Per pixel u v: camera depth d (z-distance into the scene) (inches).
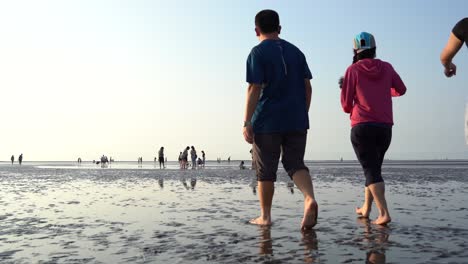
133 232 144.9
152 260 102.4
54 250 117.6
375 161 158.6
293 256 101.9
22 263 103.0
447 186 366.3
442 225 146.9
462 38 91.4
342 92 169.5
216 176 670.5
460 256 99.0
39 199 281.1
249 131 154.4
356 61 173.9
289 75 155.4
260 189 155.7
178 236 134.5
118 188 390.6
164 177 645.9
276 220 164.9
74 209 219.5
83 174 836.6
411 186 367.6
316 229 141.4
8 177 697.6
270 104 154.2
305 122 155.4
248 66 156.6
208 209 210.5
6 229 155.6
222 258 102.0
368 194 168.9
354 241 118.8
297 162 152.5
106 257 107.3
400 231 134.9
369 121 160.9
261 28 163.3
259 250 109.7
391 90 177.9
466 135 88.0
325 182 448.1
